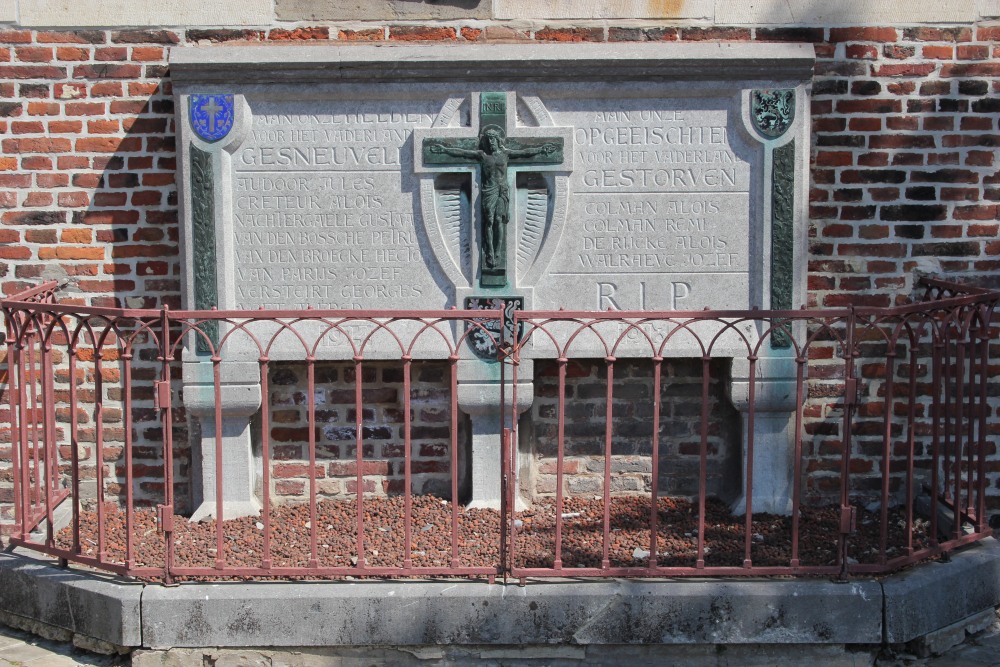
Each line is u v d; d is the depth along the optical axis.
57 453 5.54
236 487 5.41
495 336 5.29
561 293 5.34
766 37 5.36
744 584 4.41
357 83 5.19
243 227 5.29
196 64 5.09
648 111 5.27
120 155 5.41
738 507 5.44
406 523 4.39
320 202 5.29
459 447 5.55
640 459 5.60
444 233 5.32
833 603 4.36
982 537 4.91
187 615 4.38
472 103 5.21
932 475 4.71
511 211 5.28
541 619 4.36
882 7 5.36
